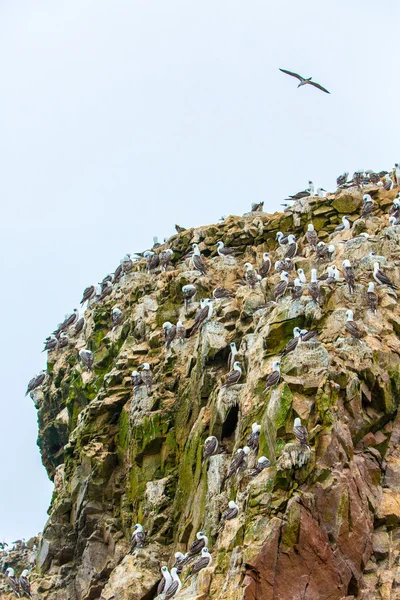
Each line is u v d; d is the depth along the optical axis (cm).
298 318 4406
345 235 5359
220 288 5128
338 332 4303
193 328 4953
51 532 5162
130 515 4894
